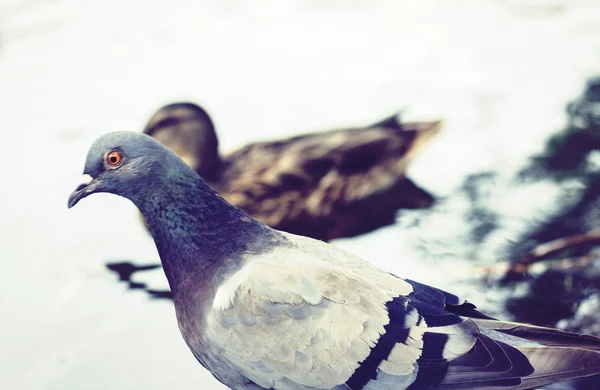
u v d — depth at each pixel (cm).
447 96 130
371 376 70
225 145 122
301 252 73
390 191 111
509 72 135
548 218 103
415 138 112
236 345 71
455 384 70
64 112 131
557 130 118
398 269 97
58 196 113
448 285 94
